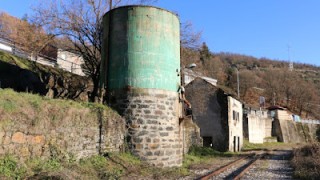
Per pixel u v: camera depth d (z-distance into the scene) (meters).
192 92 36.03
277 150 38.50
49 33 23.00
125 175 12.92
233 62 146.88
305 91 103.12
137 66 16.58
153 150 16.03
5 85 19.50
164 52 17.05
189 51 32.41
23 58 23.12
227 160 23.44
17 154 9.69
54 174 9.70
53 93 21.94
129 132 16.09
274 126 69.62
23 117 10.06
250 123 55.66
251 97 95.19
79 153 12.65
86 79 26.39
